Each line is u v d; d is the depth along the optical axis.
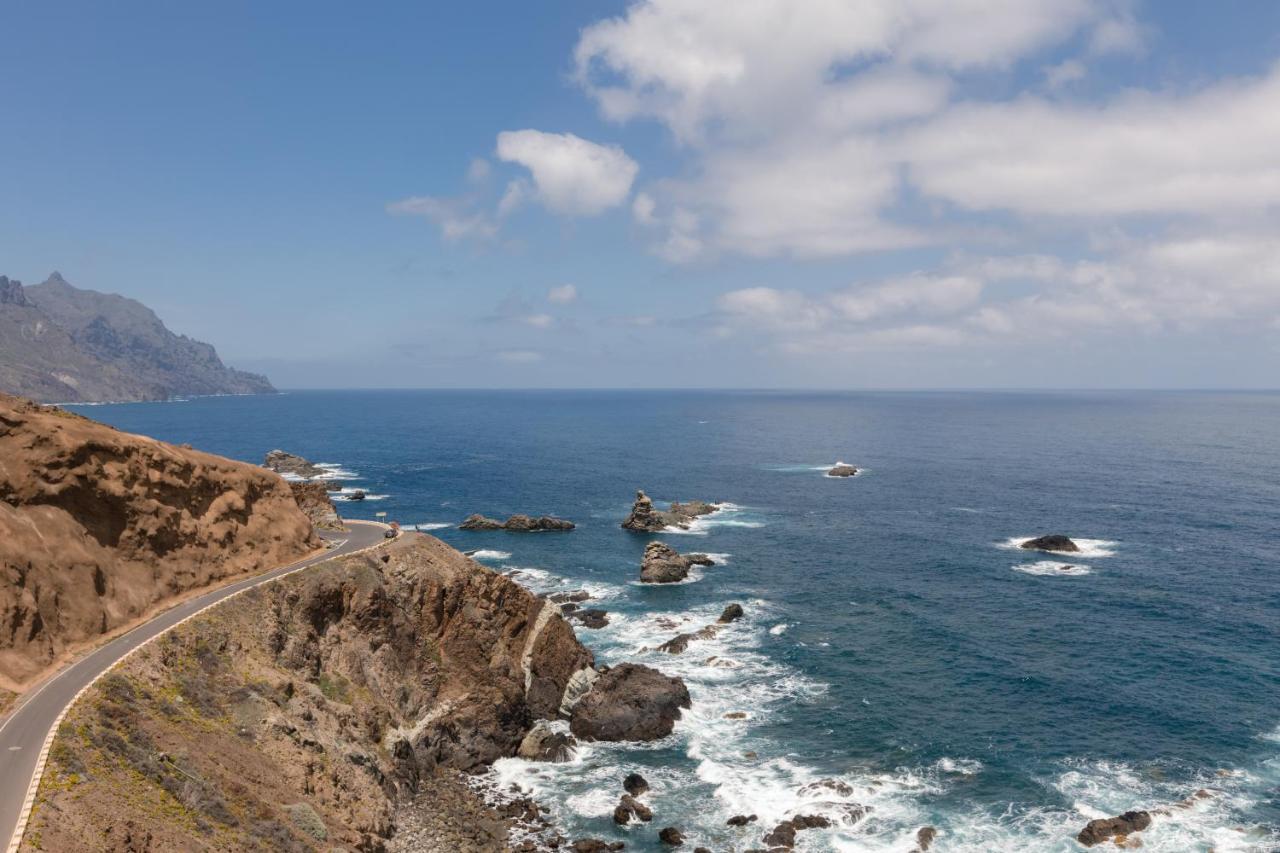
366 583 61.69
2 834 28.89
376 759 50.09
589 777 55.47
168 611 53.19
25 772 33.16
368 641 59.91
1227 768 53.19
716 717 62.78
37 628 44.94
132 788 34.56
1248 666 69.50
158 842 31.59
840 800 50.75
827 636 79.50
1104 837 45.69
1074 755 55.41
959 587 95.50
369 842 42.28
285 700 49.06
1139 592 91.81
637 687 62.59
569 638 67.12
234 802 37.41
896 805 50.19
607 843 47.75
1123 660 71.56
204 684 46.22
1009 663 71.50
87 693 40.41
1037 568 103.62
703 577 101.69
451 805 51.56
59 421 55.75
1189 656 72.06
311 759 44.38
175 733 40.44
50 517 50.94
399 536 77.94
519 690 63.16
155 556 56.34
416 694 59.12
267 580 59.88
